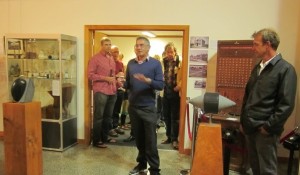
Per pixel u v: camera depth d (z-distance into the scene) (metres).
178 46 6.91
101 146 3.83
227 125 2.94
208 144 1.79
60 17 3.88
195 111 2.41
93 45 3.99
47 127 3.62
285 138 2.73
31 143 2.13
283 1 3.28
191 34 3.54
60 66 3.59
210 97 1.94
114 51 4.43
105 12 3.75
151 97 2.71
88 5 3.78
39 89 3.70
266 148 2.09
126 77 2.89
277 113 1.99
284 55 3.33
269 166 2.10
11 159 2.11
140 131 2.82
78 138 4.02
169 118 4.13
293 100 2.00
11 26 4.04
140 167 2.95
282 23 3.31
